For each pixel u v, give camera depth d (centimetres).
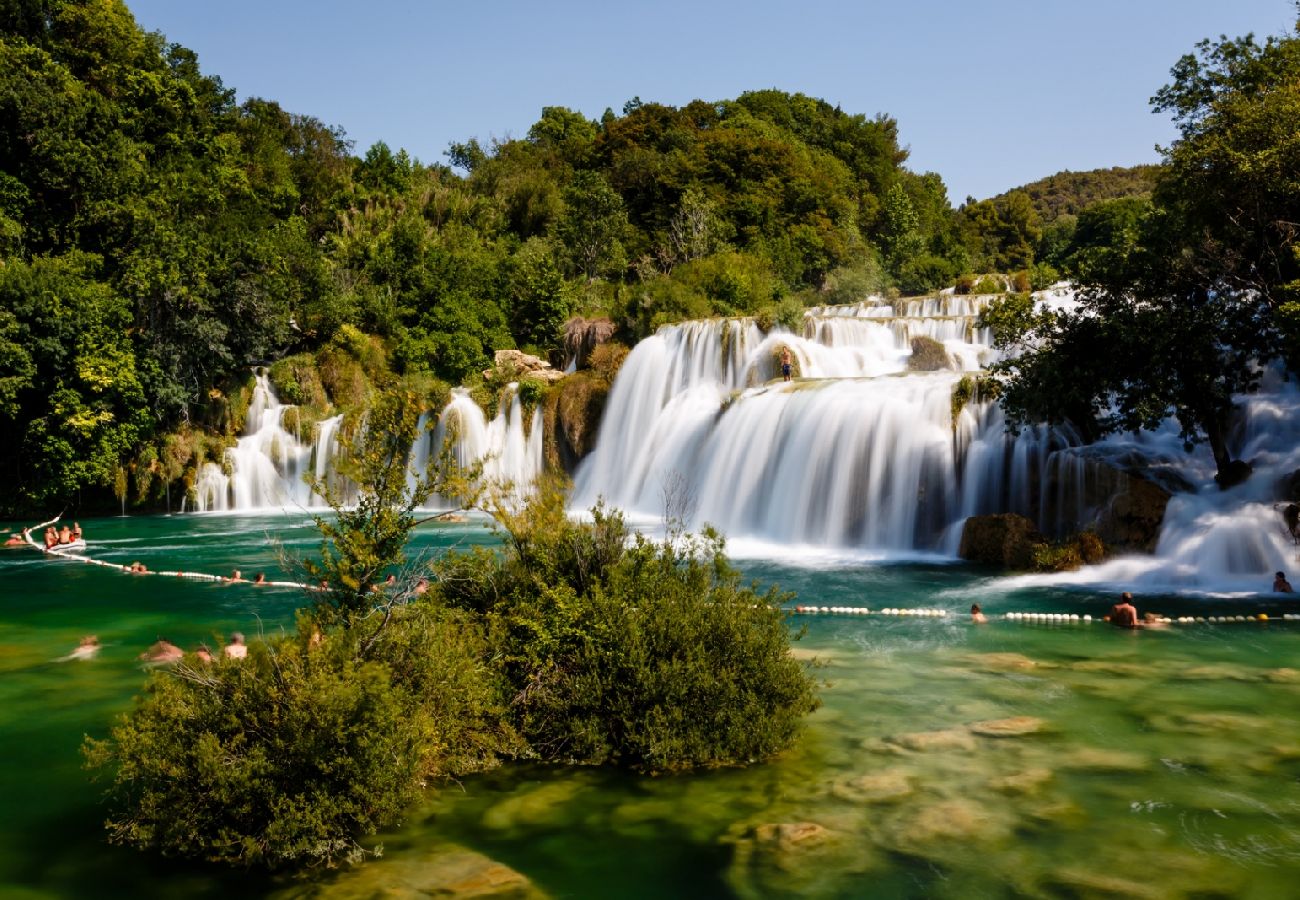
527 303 5509
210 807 734
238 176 5534
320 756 734
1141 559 2045
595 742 923
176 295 4016
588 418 4188
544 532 1070
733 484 3019
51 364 3612
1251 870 680
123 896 670
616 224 6988
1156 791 834
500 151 9800
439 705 890
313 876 697
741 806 811
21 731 1059
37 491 3678
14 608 1867
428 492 962
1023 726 1030
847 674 1277
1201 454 2347
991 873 680
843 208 8044
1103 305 2241
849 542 2647
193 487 3966
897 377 2858
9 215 4022
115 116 4525
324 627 891
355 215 6694
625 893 660
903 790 841
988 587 1961
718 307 4975
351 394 4612
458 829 775
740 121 9375
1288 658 1345
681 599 994
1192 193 2180
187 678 798
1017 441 2412
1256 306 2127
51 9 5031
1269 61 2298
